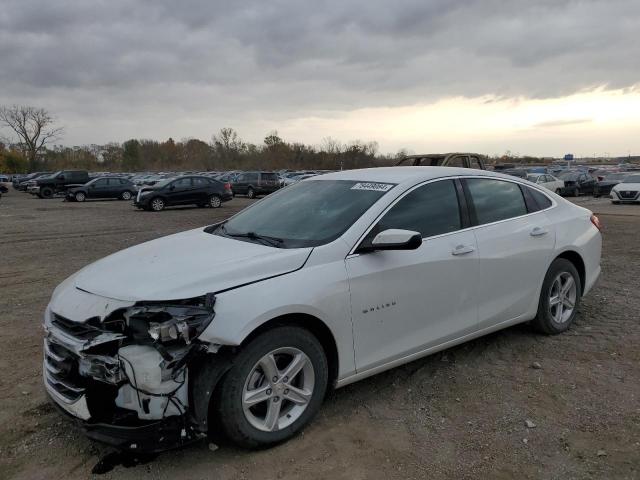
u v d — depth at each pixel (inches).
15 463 117.8
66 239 508.4
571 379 158.4
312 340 125.8
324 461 118.1
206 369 112.3
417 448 123.2
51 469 115.5
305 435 128.6
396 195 151.1
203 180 980.6
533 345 185.6
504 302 171.8
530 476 112.0
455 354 178.5
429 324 150.6
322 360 128.3
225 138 4195.4
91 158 4421.8
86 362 111.5
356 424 133.9
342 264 132.3
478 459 118.4
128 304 112.4
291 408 127.0
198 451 121.6
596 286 272.8
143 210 936.3
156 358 107.7
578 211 206.8
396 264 141.1
